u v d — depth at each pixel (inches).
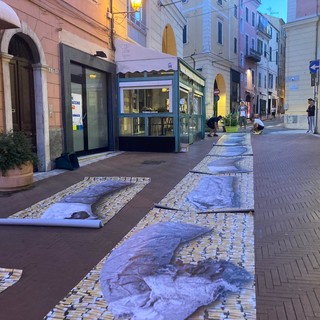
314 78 685.3
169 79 472.4
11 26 259.3
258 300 115.3
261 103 1818.4
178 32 834.8
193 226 186.1
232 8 1352.1
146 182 288.8
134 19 565.6
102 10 449.7
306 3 810.8
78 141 420.5
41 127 336.5
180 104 495.8
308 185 259.1
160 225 187.3
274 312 108.5
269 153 428.8
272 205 218.7
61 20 362.0
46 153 339.9
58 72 360.5
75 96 408.8
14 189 260.5
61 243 169.9
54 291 125.7
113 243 168.7
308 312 108.0
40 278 135.6
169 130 479.8
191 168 350.9
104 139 483.2
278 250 153.5
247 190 257.3
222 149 492.4
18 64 317.7
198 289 123.0
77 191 263.6
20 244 169.5
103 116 478.6
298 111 860.6
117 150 497.7
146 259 148.0
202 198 239.6
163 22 702.5
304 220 188.7
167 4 708.7
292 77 855.1
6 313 113.0
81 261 149.7
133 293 122.1
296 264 139.3
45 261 150.5
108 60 470.0
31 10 315.6
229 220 194.7
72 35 382.9
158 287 125.3
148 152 480.4
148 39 618.2
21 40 318.0
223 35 1284.4
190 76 550.0
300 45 834.8
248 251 153.3
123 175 319.0
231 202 228.2
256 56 1592.0
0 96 285.6
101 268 142.3
